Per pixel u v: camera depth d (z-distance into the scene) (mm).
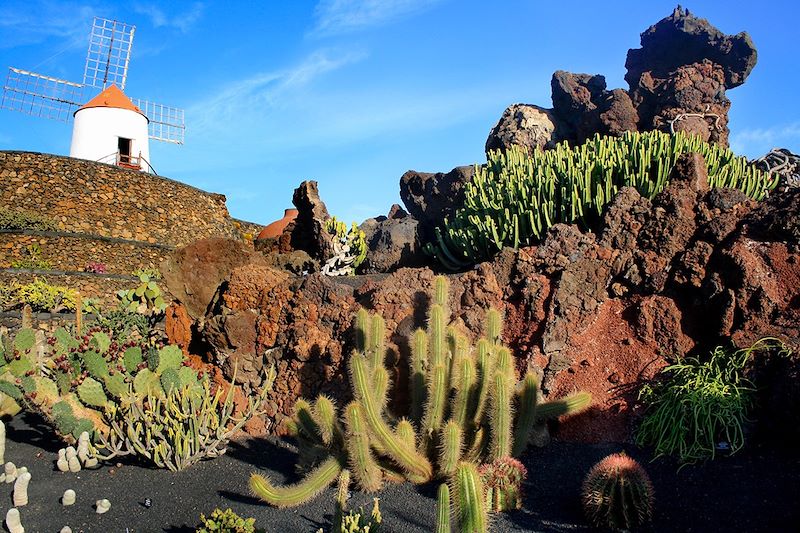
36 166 21203
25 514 7059
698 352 7641
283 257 12906
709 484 6145
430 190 14805
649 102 15023
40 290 17188
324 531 6145
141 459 8602
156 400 8977
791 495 5660
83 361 9016
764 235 7812
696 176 8766
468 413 6895
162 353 9172
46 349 11375
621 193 8836
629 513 5672
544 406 7199
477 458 6797
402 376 8453
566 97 15789
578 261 8523
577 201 10000
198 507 7074
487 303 8898
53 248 20141
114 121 30844
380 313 9062
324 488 6754
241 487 7562
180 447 8148
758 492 5832
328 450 7172
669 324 7848
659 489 6258
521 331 8578
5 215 19625
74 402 9242
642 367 7758
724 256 7652
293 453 8609
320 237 13906
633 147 10578
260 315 10211
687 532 5492
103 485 7824
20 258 19562
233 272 10508
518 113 16203
